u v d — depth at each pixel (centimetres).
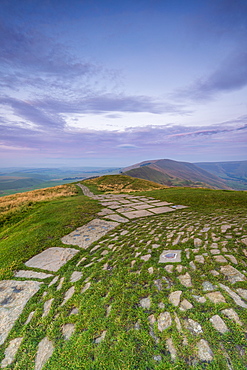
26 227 1119
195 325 312
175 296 393
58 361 286
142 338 301
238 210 1322
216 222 962
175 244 688
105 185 4134
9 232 1113
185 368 244
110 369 258
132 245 729
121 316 355
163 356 266
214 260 529
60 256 689
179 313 343
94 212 1370
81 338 319
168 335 299
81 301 419
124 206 1619
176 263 536
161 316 342
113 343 299
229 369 235
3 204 2030
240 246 607
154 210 1437
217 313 331
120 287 452
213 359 251
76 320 365
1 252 751
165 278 468
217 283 422
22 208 1686
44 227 1035
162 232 856
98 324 345
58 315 388
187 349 271
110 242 792
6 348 323
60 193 2995
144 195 2392
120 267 555
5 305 436
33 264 635
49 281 533
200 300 371
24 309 420
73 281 515
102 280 495
